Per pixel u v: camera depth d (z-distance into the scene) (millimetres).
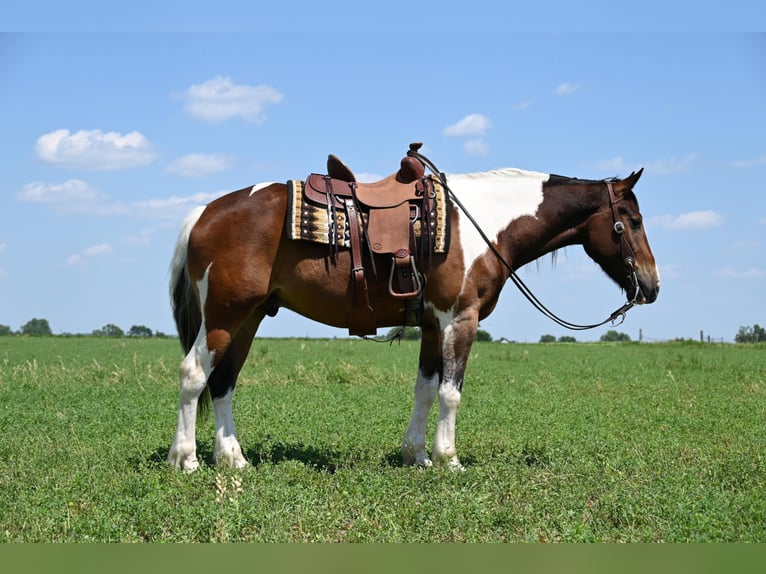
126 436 8805
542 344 44875
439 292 7160
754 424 10266
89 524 5250
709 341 44625
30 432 9070
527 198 7676
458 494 5980
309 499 5914
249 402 11914
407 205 7086
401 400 12594
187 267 7168
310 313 7238
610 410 11562
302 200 6941
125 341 41781
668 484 6395
